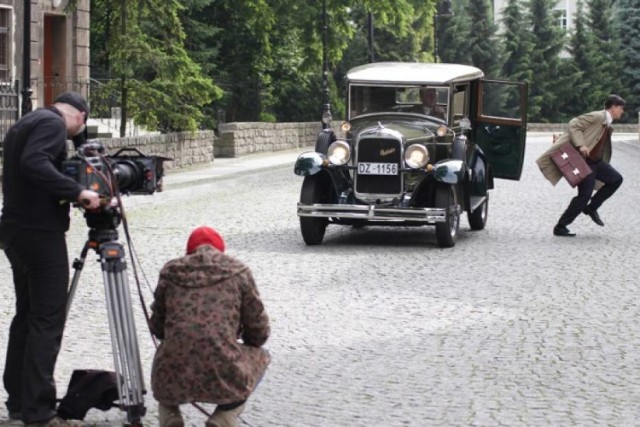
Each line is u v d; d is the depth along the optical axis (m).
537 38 113.88
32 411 9.45
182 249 21.59
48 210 9.48
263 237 23.84
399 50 90.94
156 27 45.03
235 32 67.75
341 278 18.33
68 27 48.34
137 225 25.88
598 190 24.89
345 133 23.69
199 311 8.70
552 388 11.31
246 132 57.47
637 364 12.40
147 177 9.74
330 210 21.95
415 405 10.63
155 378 8.73
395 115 24.03
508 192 36.19
